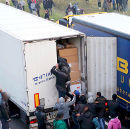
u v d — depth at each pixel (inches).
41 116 666.2
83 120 661.3
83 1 2060.8
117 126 672.4
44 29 772.0
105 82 809.5
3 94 721.0
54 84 713.6
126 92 756.6
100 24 836.0
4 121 729.0
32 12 1875.0
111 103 690.2
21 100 711.7
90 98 731.4
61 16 1887.3
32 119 703.7
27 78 673.6
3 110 716.0
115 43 774.5
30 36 693.3
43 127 682.2
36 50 672.4
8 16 923.4
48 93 710.5
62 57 751.7
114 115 677.9
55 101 725.3
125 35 733.9
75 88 777.6
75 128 769.6
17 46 678.5
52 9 1945.1
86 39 743.1
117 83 796.6
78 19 928.9
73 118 731.4
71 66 765.9
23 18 904.3
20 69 687.7
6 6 1109.1
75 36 720.3
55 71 692.1
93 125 666.2
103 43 784.3
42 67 687.7
